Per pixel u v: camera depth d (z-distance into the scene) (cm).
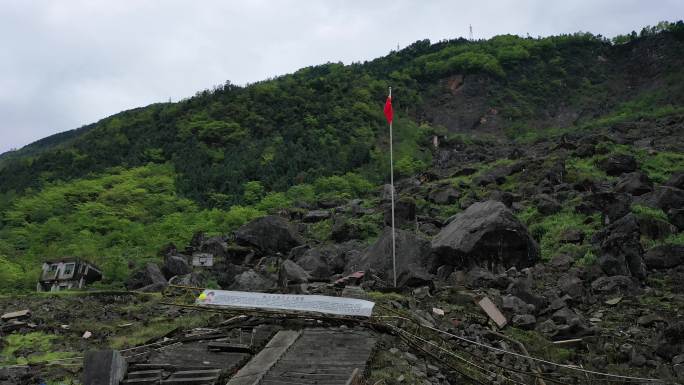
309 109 7025
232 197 4734
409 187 4284
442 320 1656
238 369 1320
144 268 2603
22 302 2114
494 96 9588
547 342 1602
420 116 9050
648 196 2788
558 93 9700
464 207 3391
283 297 1617
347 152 5950
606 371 1480
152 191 4922
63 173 5819
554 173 3497
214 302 1659
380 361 1319
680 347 1533
